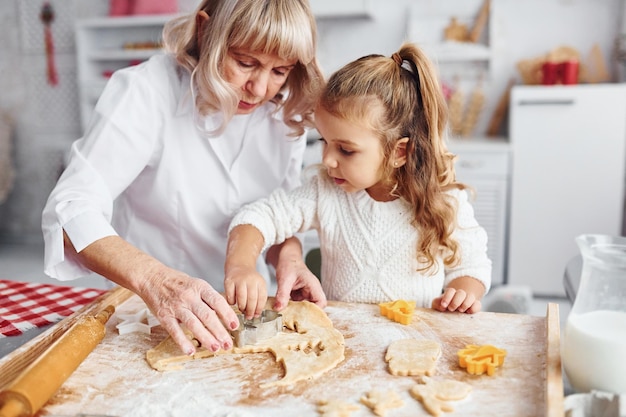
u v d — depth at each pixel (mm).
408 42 1087
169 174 1190
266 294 958
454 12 3207
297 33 984
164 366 792
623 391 713
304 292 1075
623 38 2977
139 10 3441
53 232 948
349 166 1000
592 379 725
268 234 1139
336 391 730
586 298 769
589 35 3084
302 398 716
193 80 1137
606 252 756
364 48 3322
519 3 3123
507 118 3242
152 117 1120
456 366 788
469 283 1061
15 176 3963
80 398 722
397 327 919
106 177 1072
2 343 963
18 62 3816
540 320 940
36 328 1018
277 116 1271
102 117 1069
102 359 821
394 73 1012
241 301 934
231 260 1031
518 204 2867
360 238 1096
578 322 753
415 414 674
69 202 965
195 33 1105
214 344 808
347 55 3344
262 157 1288
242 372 783
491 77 3225
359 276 1095
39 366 710
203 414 682
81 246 926
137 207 1267
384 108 974
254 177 1300
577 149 2760
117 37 3611
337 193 1138
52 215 958
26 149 3932
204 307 837
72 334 819
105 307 967
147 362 813
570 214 2828
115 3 3490
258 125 1254
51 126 3877
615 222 2793
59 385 722
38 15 3725
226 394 727
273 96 1135
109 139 1062
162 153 1170
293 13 984
